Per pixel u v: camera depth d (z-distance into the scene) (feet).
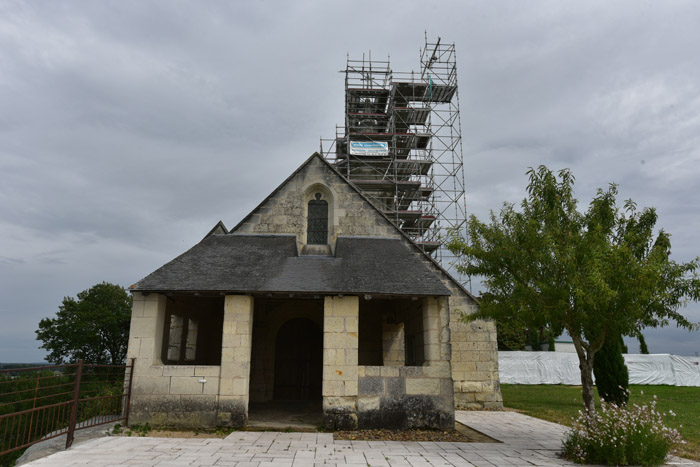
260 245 48.57
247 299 40.19
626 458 27.40
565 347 136.46
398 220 103.96
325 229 53.31
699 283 29.55
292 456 28.73
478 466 27.04
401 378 39.81
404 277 43.42
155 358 39.14
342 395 38.83
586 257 30.45
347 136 109.60
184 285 39.68
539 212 34.22
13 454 38.93
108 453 28.66
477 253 35.22
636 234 32.63
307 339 58.65
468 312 55.52
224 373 38.63
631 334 31.60
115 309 127.65
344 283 41.39
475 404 53.88
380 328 57.57
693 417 49.39
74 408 31.17
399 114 115.75
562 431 39.88
